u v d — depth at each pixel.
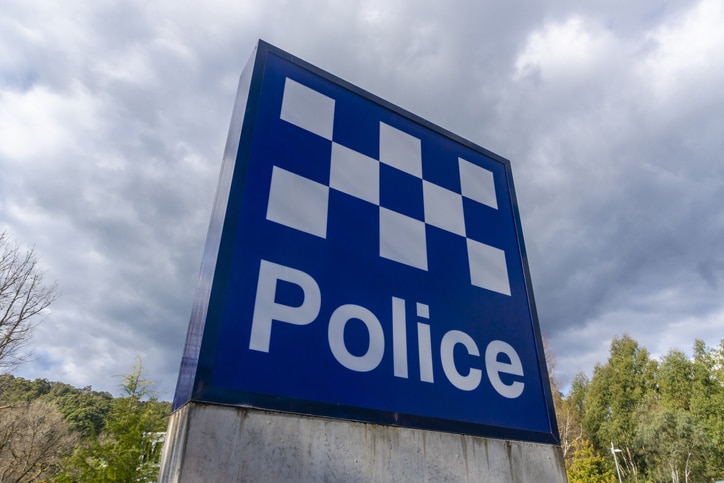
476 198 2.51
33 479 13.09
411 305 1.91
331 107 2.15
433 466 1.59
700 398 31.69
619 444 32.72
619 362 37.88
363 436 1.50
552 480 1.87
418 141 2.42
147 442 11.41
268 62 2.05
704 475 27.44
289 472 1.30
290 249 1.69
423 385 1.76
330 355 1.58
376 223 2.00
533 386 2.11
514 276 2.41
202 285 1.58
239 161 1.73
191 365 1.37
